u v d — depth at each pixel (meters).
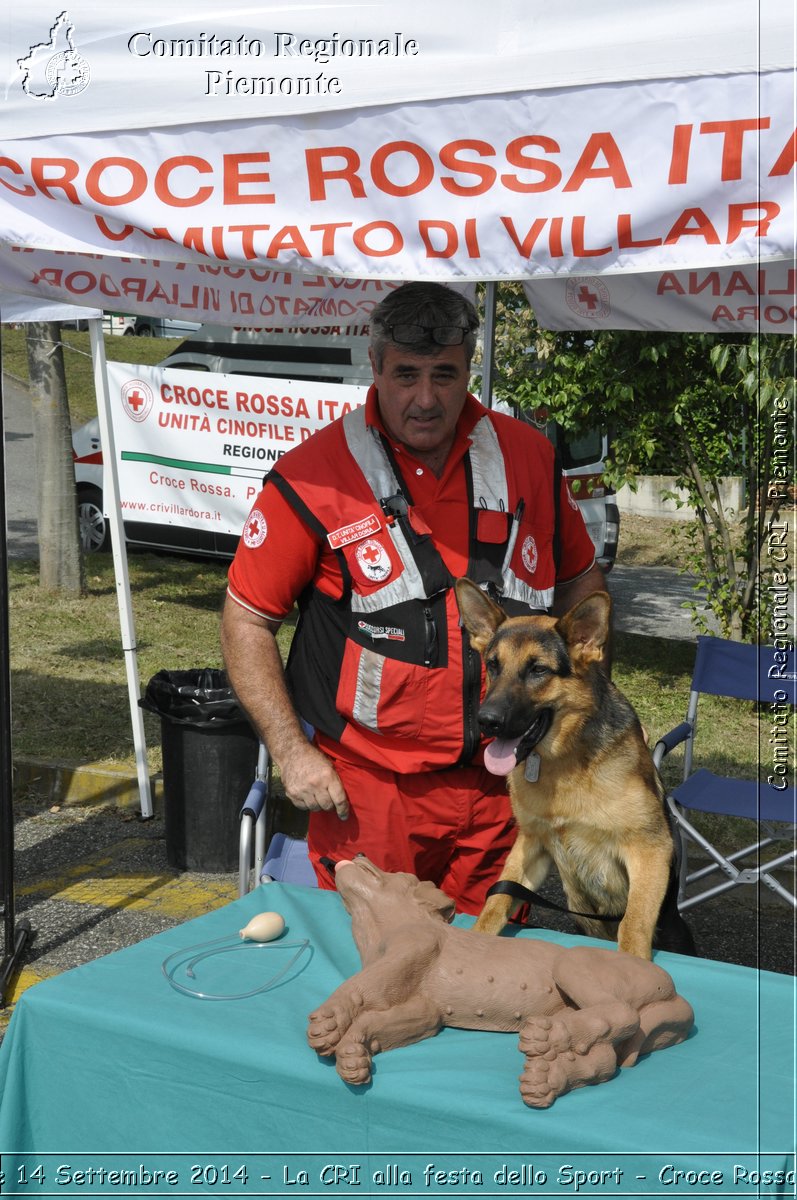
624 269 2.38
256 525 3.04
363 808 3.04
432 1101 1.86
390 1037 2.02
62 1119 2.22
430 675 2.92
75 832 6.19
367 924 2.27
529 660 2.72
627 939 2.56
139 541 10.75
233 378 7.54
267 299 5.20
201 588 11.42
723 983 2.38
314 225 2.62
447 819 3.04
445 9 2.45
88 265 4.76
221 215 2.69
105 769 6.66
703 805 4.57
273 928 2.53
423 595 2.92
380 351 2.89
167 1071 2.09
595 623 2.78
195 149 2.68
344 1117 1.95
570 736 2.75
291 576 3.02
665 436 8.55
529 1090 1.83
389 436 3.02
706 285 4.66
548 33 2.38
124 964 2.41
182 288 4.98
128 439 8.16
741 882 4.45
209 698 5.51
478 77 2.42
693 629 10.38
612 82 2.30
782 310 4.54
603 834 2.79
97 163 2.78
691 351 7.87
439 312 2.82
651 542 14.05
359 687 2.96
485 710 2.68
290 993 2.26
